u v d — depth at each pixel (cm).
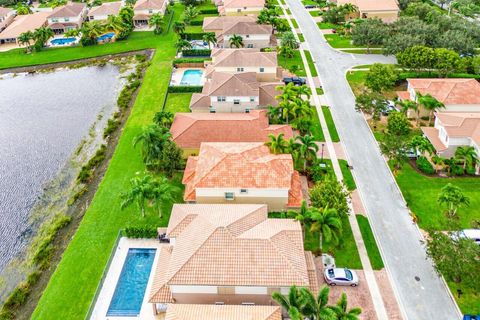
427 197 6206
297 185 6131
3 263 5722
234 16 12506
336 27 12606
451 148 6756
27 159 7738
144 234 5666
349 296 4822
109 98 9706
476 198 6147
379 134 7662
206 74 9244
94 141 8169
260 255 4494
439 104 7450
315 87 9312
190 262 4472
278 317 4091
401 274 5084
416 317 4588
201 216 5059
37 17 13750
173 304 4278
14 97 9956
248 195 5838
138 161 7262
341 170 6762
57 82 10600
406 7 13375
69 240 5966
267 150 6319
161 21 12644
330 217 4891
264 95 8300
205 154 6284
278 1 15588
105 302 4891
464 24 10750
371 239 5556
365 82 8706
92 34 12194
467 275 4625
